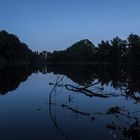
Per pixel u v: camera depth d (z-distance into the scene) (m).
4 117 23.97
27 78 65.38
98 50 198.38
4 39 153.38
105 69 106.00
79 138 18.16
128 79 56.38
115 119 23.20
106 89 42.84
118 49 187.00
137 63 171.12
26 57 184.88
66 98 34.56
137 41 174.25
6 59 154.50
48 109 27.59
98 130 19.92
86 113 25.45
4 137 18.34
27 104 30.28
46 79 63.22
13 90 42.00
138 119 22.92
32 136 18.58
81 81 56.84
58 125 21.31
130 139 17.97
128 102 31.44
